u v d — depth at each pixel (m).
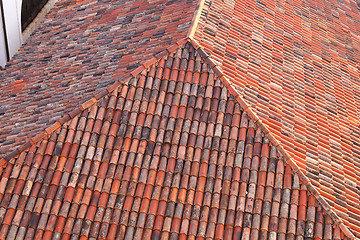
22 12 39.44
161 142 25.17
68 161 24.58
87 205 23.83
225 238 23.38
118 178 24.30
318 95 30.97
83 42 34.47
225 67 28.03
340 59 35.56
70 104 28.05
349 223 24.31
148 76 26.69
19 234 23.09
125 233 23.38
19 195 23.81
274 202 24.00
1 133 28.42
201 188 24.22
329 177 26.27
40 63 34.59
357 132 30.41
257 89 28.28
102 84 28.14
